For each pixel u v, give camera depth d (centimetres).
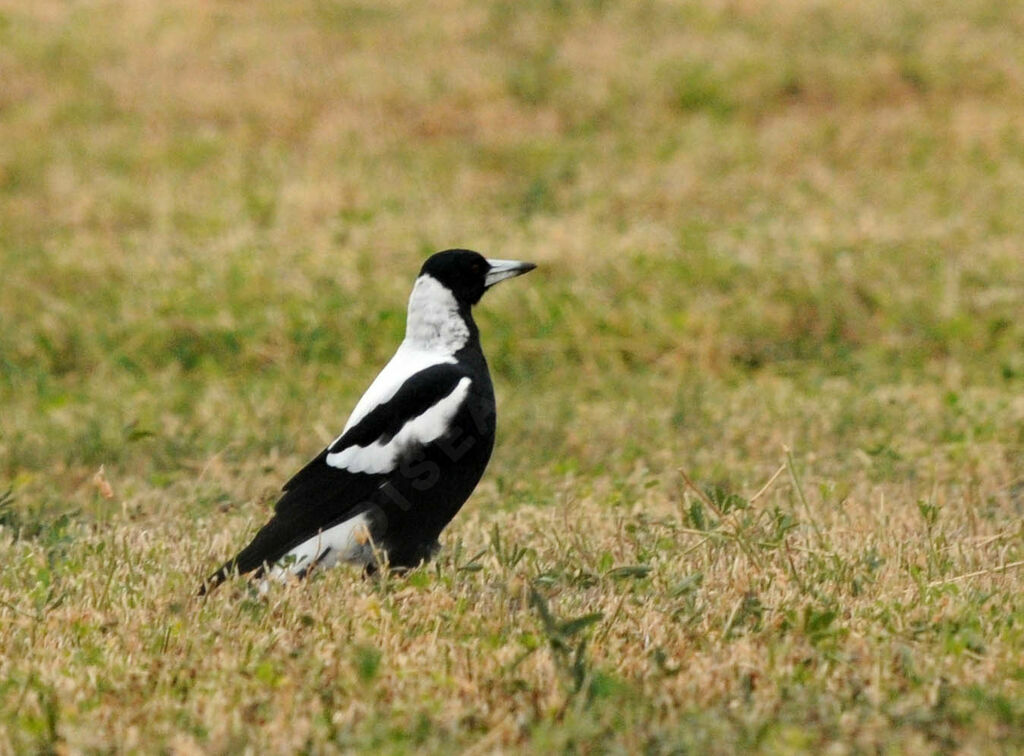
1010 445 1202
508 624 702
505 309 1706
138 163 2538
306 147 2631
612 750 538
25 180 2455
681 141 2598
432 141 2667
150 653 668
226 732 560
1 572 841
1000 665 629
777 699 585
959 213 2130
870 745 544
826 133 2597
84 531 971
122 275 1920
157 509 1060
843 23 3134
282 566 782
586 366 1609
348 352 1661
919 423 1289
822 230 1988
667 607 725
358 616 704
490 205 2294
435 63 2998
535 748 539
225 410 1421
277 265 1900
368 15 3303
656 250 1909
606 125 2717
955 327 1631
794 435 1262
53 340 1700
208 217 2206
